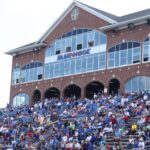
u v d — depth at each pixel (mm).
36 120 47781
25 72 62406
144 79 47469
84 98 51969
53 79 57844
